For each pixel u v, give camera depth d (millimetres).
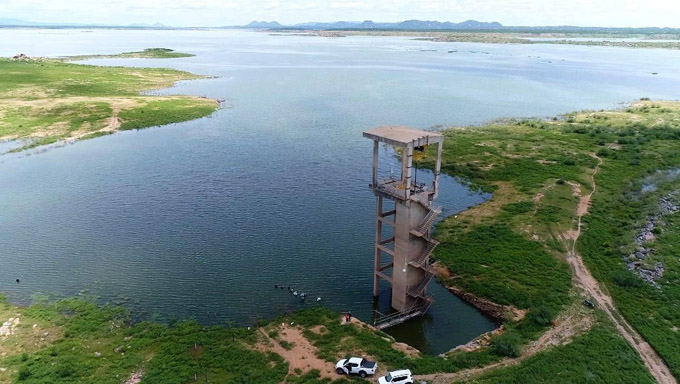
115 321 46438
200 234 65875
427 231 47344
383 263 58406
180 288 52500
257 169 94812
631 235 63500
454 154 102000
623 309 47094
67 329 44750
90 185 85562
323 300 50719
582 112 147500
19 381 37000
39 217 71625
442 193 82000
